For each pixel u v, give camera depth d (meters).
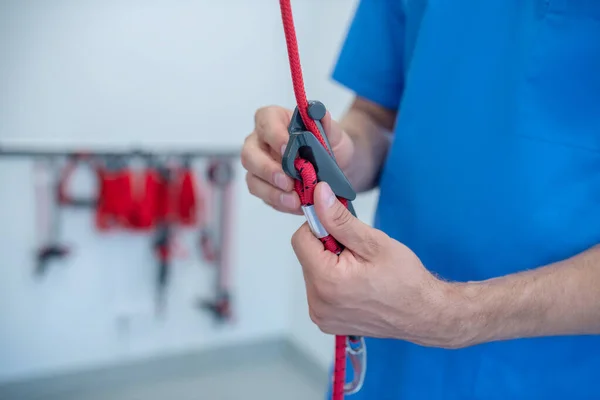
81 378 2.05
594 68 0.56
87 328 2.05
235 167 2.17
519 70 0.60
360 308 0.46
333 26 1.93
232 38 2.09
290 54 0.46
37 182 1.88
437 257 0.67
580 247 0.58
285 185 0.58
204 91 2.08
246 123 2.17
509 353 0.63
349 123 0.78
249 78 2.14
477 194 0.63
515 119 0.60
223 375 2.22
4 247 1.90
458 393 0.67
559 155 0.58
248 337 2.33
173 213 2.00
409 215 0.70
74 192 1.95
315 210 0.45
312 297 0.48
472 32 0.64
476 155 0.63
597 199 0.57
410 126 0.70
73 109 1.91
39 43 1.83
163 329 2.17
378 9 0.78
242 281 2.28
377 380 0.74
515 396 0.63
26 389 1.98
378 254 0.45
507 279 0.50
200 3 2.02
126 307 2.08
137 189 1.94
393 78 0.79
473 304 0.47
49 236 1.93
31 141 1.87
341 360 0.57
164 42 1.99
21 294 1.94
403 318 0.46
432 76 0.68
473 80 0.64
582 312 0.49
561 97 0.58
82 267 2.00
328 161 0.48
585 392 0.61
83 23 1.87
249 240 2.26
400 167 0.71
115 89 1.95
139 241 2.06
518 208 0.60
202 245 2.14
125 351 2.12
